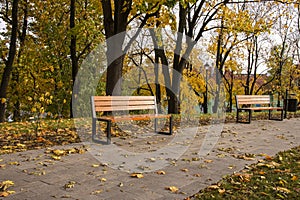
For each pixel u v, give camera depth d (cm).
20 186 362
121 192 351
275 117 1337
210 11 1548
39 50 1825
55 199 324
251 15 2097
